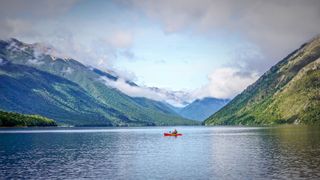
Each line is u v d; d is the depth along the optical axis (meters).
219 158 119.31
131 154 136.00
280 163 103.44
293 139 186.00
